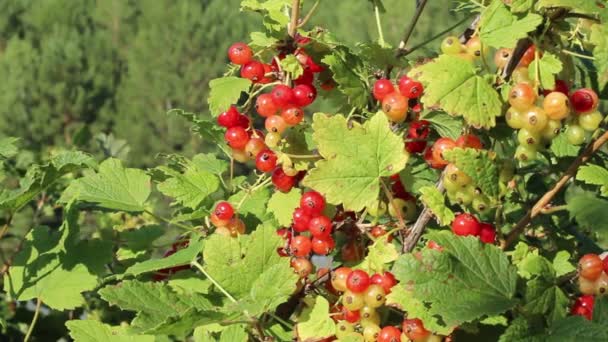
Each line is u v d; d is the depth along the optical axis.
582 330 0.46
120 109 7.30
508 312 0.50
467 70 0.49
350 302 0.49
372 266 0.50
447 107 0.49
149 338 0.53
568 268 0.52
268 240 0.51
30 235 0.59
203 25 7.35
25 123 6.86
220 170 0.61
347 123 0.54
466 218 0.49
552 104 0.48
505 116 0.50
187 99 7.30
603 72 0.48
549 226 0.60
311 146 0.57
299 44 0.55
